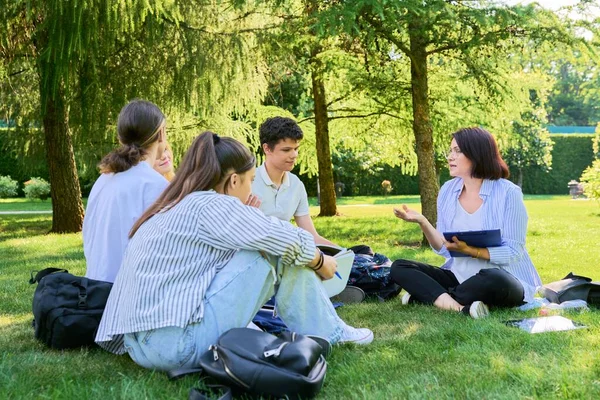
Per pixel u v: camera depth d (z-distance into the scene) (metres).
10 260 7.92
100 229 3.49
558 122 51.00
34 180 26.06
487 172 4.47
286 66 12.62
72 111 11.45
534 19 7.94
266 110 15.80
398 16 7.96
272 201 4.48
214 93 10.89
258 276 2.90
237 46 10.30
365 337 3.48
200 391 2.55
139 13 9.16
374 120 14.12
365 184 30.02
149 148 3.56
